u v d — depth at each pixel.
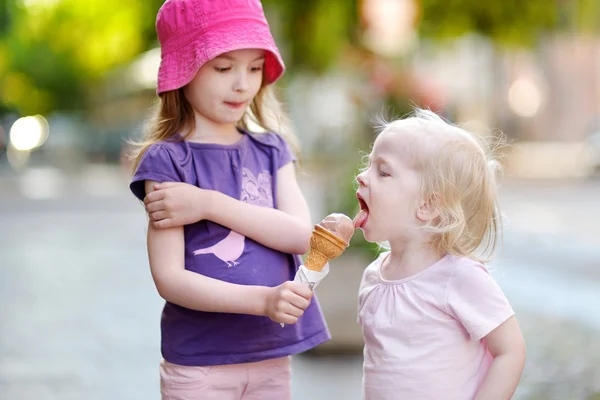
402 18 9.80
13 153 42.53
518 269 12.04
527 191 25.39
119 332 8.54
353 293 7.50
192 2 3.37
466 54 35.94
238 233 3.39
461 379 2.97
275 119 3.83
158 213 3.28
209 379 3.36
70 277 12.07
